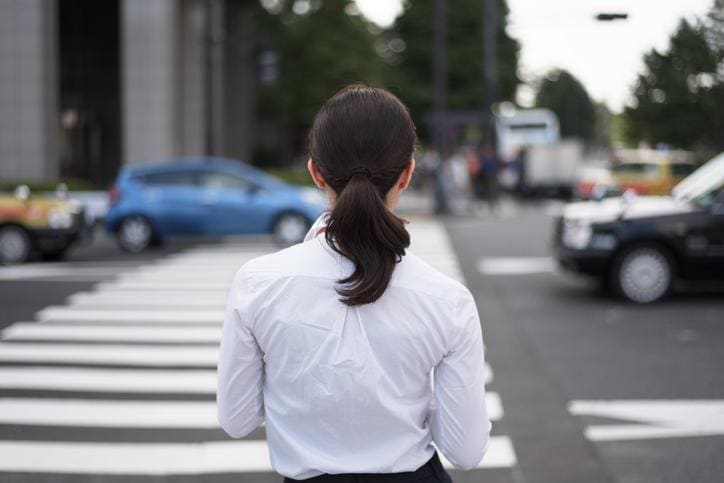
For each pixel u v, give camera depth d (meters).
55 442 8.27
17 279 19.20
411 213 37.69
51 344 12.63
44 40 36.22
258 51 58.06
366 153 2.76
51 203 21.95
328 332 2.69
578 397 9.77
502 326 13.96
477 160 43.06
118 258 23.41
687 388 10.05
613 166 33.66
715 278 15.66
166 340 12.91
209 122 35.38
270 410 2.80
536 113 68.81
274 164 61.56
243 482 7.23
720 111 24.16
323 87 57.59
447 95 78.94
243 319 2.75
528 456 7.81
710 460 7.60
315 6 58.34
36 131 36.00
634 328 13.62
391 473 2.72
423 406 2.79
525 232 28.81
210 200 25.27
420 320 2.71
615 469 7.43
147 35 37.97
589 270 15.80
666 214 15.58
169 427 8.77
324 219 2.87
